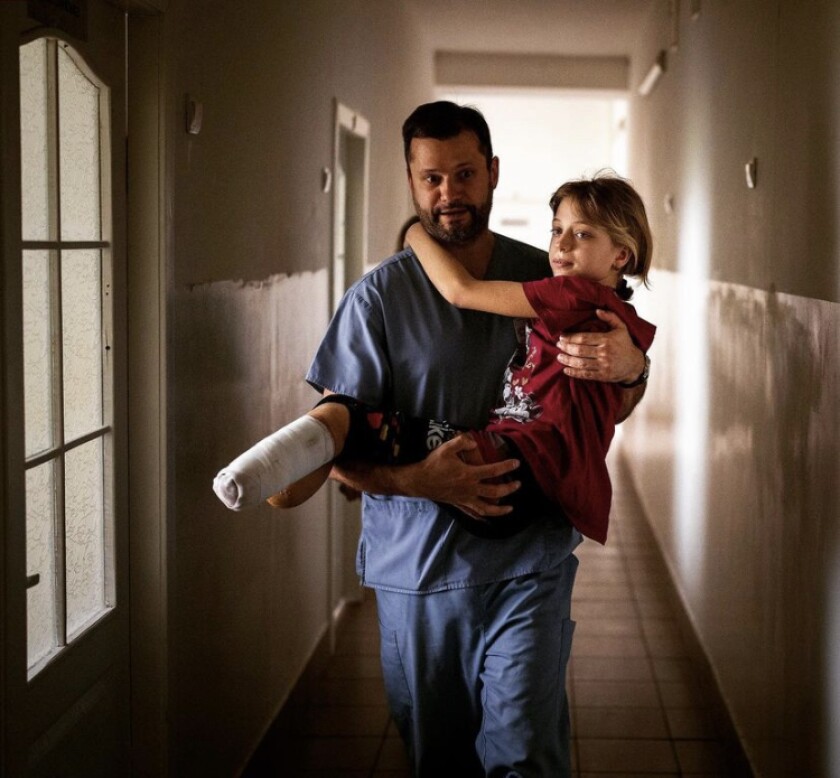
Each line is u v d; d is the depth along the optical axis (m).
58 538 2.02
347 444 2.13
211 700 2.75
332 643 4.39
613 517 6.84
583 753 3.49
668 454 5.55
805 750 2.44
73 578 2.10
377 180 5.42
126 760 2.38
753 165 3.20
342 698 3.93
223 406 2.78
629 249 2.19
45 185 1.93
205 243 2.58
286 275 3.45
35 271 1.90
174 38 2.31
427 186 2.24
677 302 5.36
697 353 4.53
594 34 7.80
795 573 2.57
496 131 13.77
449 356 2.33
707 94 4.39
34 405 1.92
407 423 2.16
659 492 5.93
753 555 3.13
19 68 1.70
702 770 3.38
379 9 5.41
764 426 3.00
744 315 3.37
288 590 3.62
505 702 2.29
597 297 2.15
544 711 2.29
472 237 2.31
